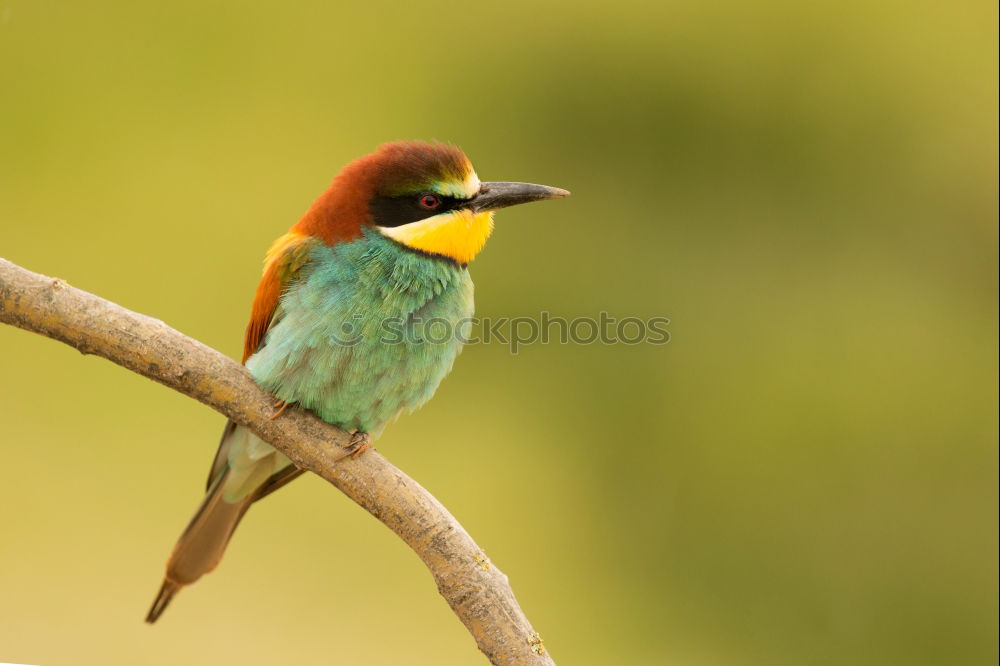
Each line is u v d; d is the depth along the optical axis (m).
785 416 11.55
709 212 12.41
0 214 12.09
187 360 5.79
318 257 6.73
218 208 12.32
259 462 7.15
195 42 12.65
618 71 12.62
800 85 12.45
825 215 12.29
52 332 5.58
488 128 12.67
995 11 12.28
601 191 12.45
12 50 12.39
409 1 12.86
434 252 6.86
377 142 12.60
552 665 5.50
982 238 12.19
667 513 11.38
